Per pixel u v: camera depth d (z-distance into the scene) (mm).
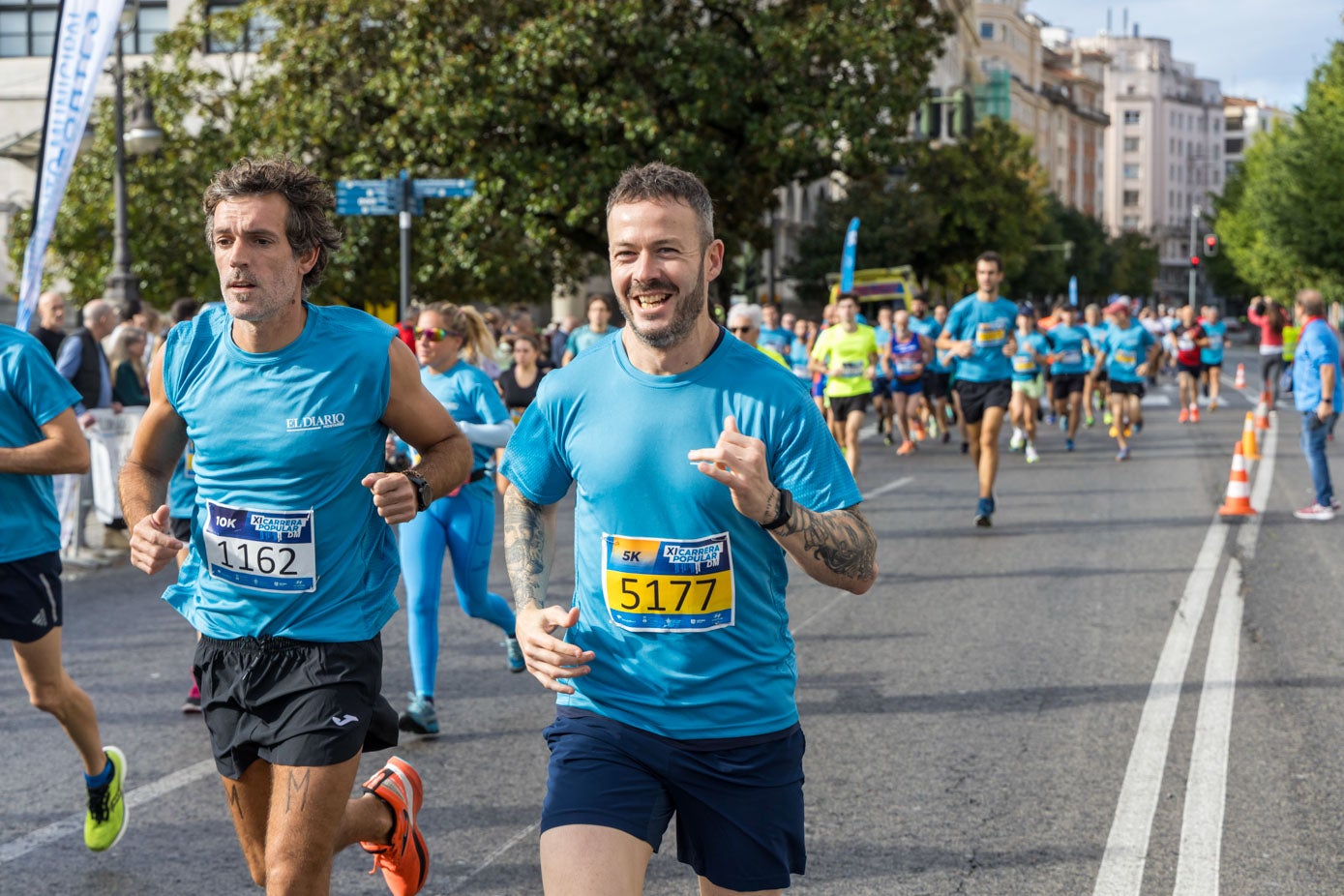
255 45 32562
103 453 10867
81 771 5355
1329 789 4926
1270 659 6852
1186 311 23203
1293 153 47281
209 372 3254
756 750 2795
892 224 44219
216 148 24141
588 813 2723
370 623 3258
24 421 4297
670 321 2709
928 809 4762
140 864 4367
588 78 21672
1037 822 4621
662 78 21688
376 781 3721
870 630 7609
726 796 2797
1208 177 187625
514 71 21266
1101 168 145750
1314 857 4305
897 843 4453
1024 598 8469
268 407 3195
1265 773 5105
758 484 2627
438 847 4473
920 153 25781
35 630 4234
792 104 22125
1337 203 45656
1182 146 180750
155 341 13688
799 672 6707
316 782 3115
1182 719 5812
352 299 23766
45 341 11719
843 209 44656
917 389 18031
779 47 22125
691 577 2777
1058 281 72688
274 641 3201
